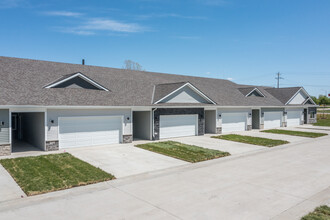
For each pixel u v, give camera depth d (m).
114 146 15.34
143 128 18.48
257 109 25.92
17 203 7.01
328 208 6.70
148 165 11.07
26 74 16.02
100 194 7.70
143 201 7.17
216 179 9.19
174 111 18.75
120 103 16.02
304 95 32.25
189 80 26.06
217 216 6.27
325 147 15.95
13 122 18.31
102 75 19.98
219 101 22.17
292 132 23.33
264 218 6.19
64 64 19.61
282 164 11.46
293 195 7.68
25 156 12.36
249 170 10.43
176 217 6.20
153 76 23.95
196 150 14.24
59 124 14.12
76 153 13.27
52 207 6.76
